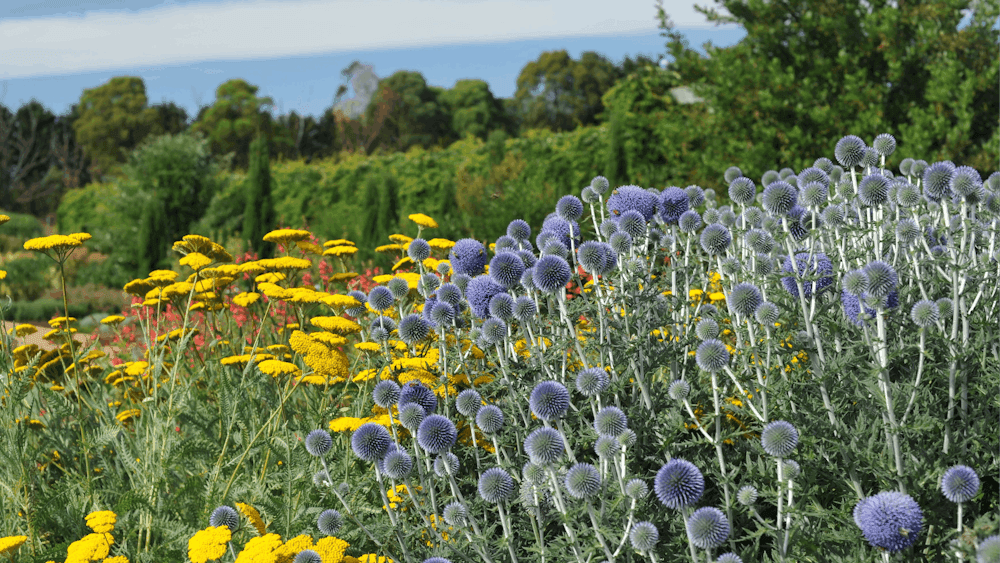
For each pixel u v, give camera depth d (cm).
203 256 491
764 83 1186
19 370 485
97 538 337
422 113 6675
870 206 424
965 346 343
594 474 287
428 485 345
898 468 296
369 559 340
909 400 327
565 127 7569
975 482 258
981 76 1062
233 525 352
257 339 479
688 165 1310
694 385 396
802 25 1195
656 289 414
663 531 336
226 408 448
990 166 1011
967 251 449
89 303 1866
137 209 2245
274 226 1934
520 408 374
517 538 357
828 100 1182
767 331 343
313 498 412
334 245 661
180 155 2319
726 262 421
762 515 354
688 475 275
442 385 418
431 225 652
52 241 446
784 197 414
